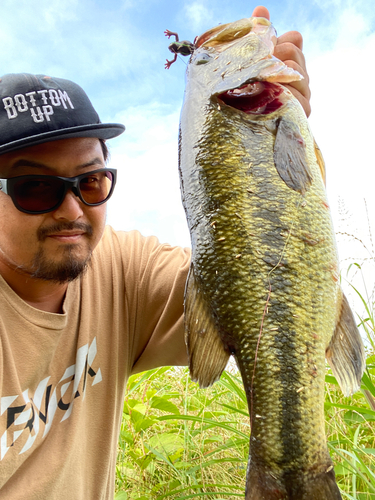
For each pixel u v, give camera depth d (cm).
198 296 44
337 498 37
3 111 48
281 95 47
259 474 39
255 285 42
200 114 47
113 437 57
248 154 44
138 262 62
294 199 43
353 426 69
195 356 43
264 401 40
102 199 52
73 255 50
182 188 47
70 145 49
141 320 60
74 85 54
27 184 48
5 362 46
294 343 41
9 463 46
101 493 55
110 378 57
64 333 53
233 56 47
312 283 42
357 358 42
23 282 50
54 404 51
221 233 43
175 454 71
